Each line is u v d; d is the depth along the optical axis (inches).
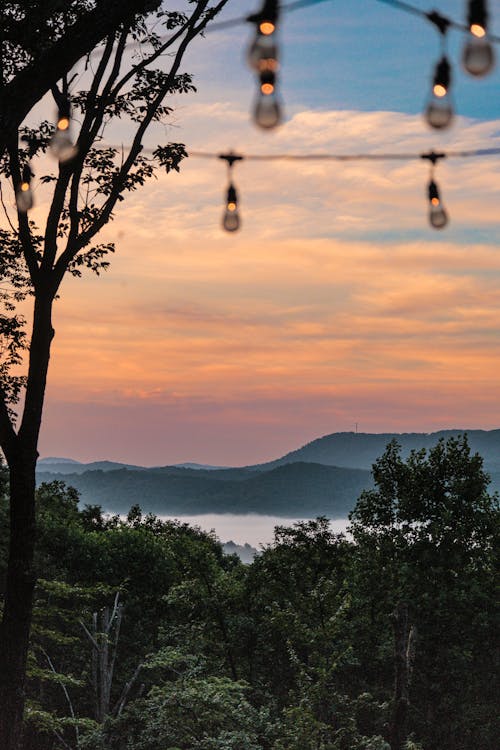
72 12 624.1
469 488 1553.9
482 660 1529.3
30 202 553.3
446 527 1542.8
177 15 705.0
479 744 1489.9
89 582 2022.6
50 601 1717.5
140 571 2111.2
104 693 1389.0
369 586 1520.7
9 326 743.7
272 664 1669.5
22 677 687.1
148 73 711.7
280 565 1681.8
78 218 696.4
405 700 1207.6
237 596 1688.0
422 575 1491.1
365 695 1139.3
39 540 1996.8
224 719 1037.2
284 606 1654.8
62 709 1813.5
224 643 1664.6
